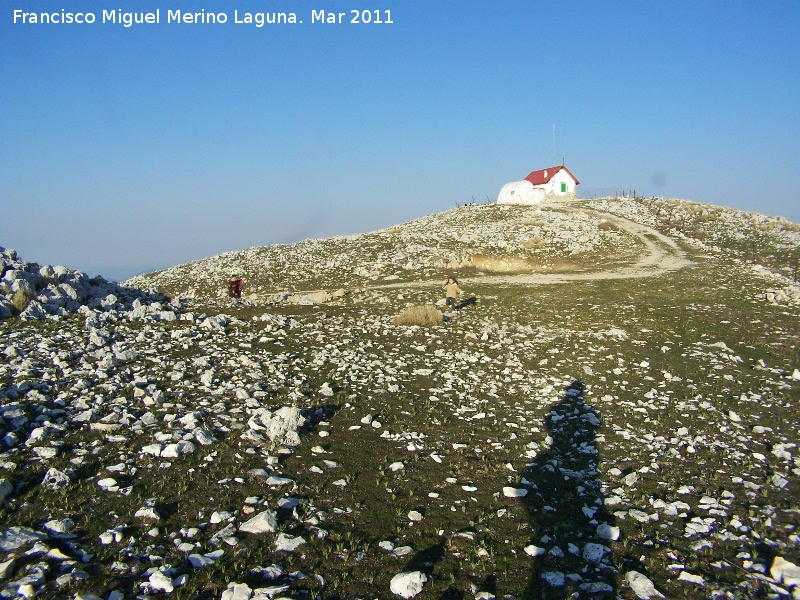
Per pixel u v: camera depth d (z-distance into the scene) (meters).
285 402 12.23
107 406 10.99
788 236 62.84
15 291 18.50
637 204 84.50
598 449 11.03
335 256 55.72
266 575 6.30
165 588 5.93
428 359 17.59
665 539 7.81
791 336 22.36
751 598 6.53
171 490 8.05
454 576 6.59
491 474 9.51
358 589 6.25
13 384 11.52
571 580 6.68
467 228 66.69
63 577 5.94
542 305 30.14
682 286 36.19
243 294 45.47
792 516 8.62
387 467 9.43
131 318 19.30
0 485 7.42
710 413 13.42
